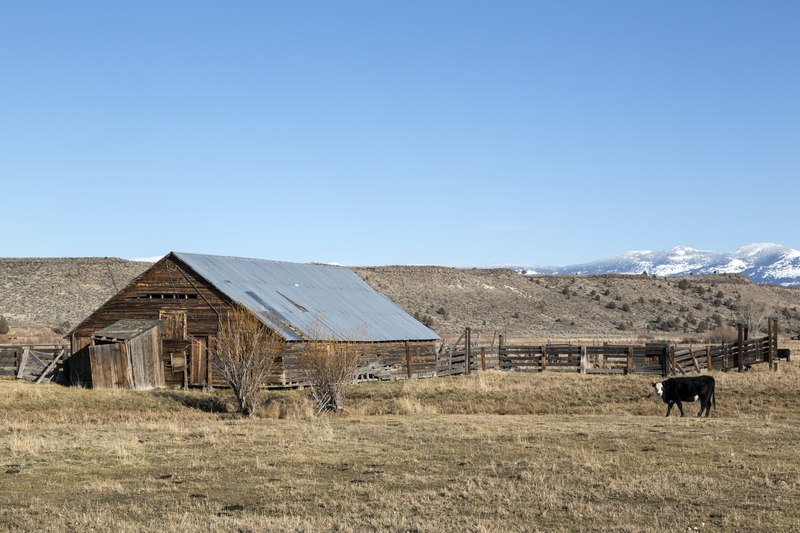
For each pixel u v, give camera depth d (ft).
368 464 64.59
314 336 123.13
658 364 149.89
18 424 91.86
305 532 44.32
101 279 426.92
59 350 145.38
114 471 62.59
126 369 131.34
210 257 152.46
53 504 52.06
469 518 47.42
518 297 472.03
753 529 44.50
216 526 45.50
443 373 164.04
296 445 73.46
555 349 154.71
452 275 491.72
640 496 52.44
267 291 151.84
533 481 56.95
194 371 138.72
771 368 151.84
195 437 79.82
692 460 64.49
